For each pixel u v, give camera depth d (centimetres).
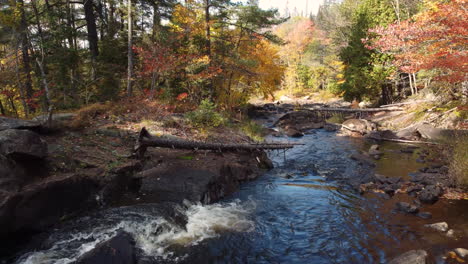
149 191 702
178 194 690
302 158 1228
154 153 898
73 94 1398
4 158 527
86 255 408
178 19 1708
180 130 1098
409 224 584
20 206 485
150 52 1380
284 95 4875
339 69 3688
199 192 702
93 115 1109
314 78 5084
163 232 559
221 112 1717
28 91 1285
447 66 955
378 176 884
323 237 559
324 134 1798
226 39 1916
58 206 550
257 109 3150
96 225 547
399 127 1672
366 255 490
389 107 1997
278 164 1152
